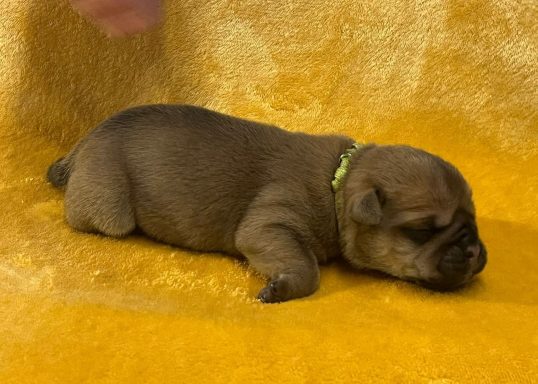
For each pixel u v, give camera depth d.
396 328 0.40
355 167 0.45
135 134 0.47
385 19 0.56
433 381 0.37
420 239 0.43
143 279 0.43
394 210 0.43
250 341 0.39
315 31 0.57
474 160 0.55
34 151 0.54
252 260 0.44
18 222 0.47
